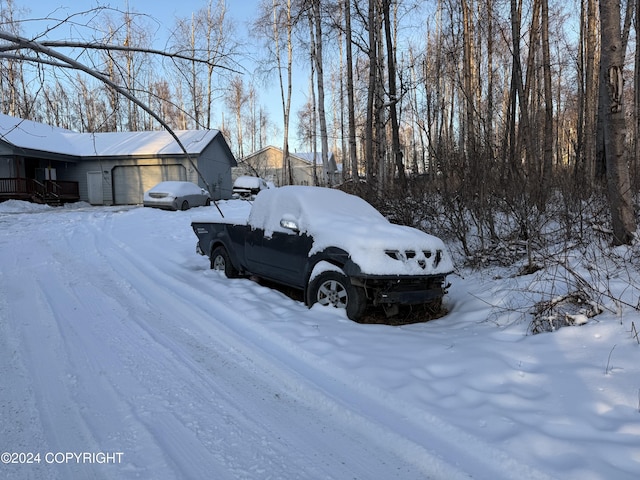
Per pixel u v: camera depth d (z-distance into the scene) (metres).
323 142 15.84
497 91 22.67
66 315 5.52
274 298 6.19
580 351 4.08
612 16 5.84
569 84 27.03
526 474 2.57
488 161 7.91
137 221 15.13
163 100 3.99
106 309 5.80
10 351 4.40
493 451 2.76
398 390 3.53
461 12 16.36
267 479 2.63
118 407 3.39
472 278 7.11
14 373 3.93
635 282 5.13
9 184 24.12
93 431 3.07
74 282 7.15
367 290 5.40
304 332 4.78
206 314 5.52
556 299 4.87
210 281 7.07
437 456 2.79
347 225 5.70
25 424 3.15
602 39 6.00
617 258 5.74
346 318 5.36
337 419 3.32
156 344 4.66
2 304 5.92
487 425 3.03
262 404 3.52
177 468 2.69
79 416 3.25
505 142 8.95
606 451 2.67
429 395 3.47
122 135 29.58
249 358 4.36
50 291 6.59
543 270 6.16
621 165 6.05
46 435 3.02
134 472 2.64
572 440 2.81
